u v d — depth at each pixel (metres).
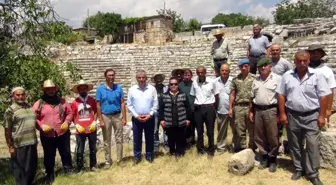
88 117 7.41
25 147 6.43
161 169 7.47
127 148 9.61
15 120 6.38
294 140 6.16
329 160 6.64
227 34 33.00
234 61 23.33
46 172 7.17
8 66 7.74
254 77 7.35
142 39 40.28
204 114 7.78
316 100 5.81
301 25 25.53
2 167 8.18
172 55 28.09
